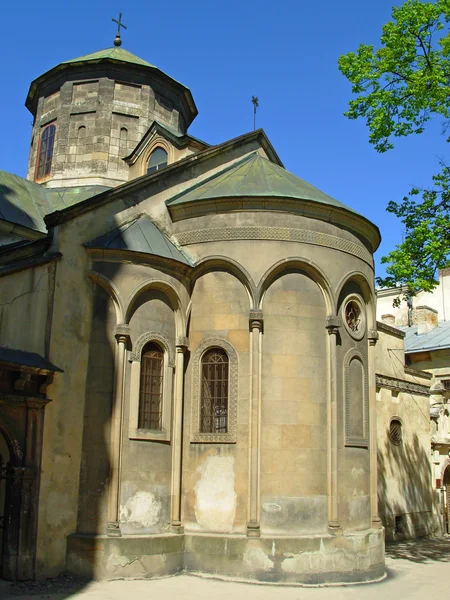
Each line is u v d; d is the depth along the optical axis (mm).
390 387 31156
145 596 15648
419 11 22719
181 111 32469
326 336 20391
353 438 20500
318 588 17812
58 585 16250
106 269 19016
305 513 18859
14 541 16234
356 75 24188
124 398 18391
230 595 16234
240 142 24906
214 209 20797
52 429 17359
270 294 20125
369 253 22859
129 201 20594
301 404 19531
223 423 19625
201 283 20578
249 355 19594
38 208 26922
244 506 18672
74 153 29922
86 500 17719
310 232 20641
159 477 18719
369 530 20328
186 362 20109
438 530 33500
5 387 16391
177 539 18406
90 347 18688
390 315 47688
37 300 17609
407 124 23703
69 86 30594
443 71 23156
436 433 35312
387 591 18078
